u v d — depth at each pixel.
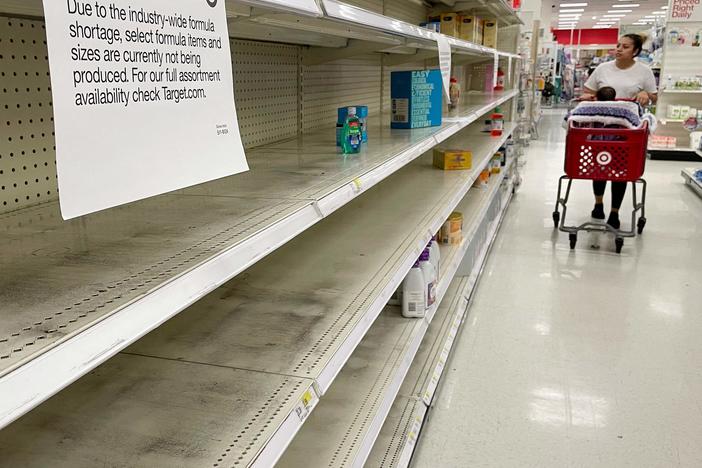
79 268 0.85
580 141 4.52
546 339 3.07
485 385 2.63
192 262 0.87
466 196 4.23
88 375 1.22
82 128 0.62
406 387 2.29
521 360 2.85
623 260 4.34
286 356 1.27
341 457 1.42
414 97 2.66
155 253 0.91
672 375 2.71
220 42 0.86
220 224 1.08
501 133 5.27
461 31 4.55
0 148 1.23
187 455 0.96
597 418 2.38
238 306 1.54
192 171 0.79
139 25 0.70
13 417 0.53
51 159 1.36
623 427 2.32
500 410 2.44
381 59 3.87
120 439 1.02
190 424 1.05
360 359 1.89
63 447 1.00
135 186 0.69
